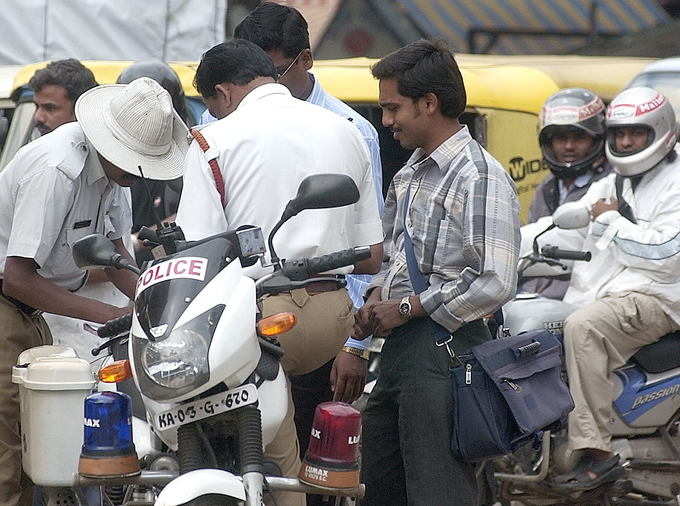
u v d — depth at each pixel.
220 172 14.52
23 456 14.73
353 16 45.81
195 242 12.56
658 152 19.45
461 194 15.43
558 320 19.00
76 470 14.08
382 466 16.69
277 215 14.46
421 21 47.31
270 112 14.79
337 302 14.86
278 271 12.62
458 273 15.53
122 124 15.59
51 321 17.56
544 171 25.23
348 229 15.24
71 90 19.77
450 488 15.61
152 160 15.65
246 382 12.32
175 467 13.43
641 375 19.17
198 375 11.66
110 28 28.77
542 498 19.22
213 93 15.38
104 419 12.36
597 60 30.05
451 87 15.64
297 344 14.66
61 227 15.90
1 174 15.96
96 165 15.94
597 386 18.75
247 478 11.95
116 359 13.48
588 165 22.73
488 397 15.43
